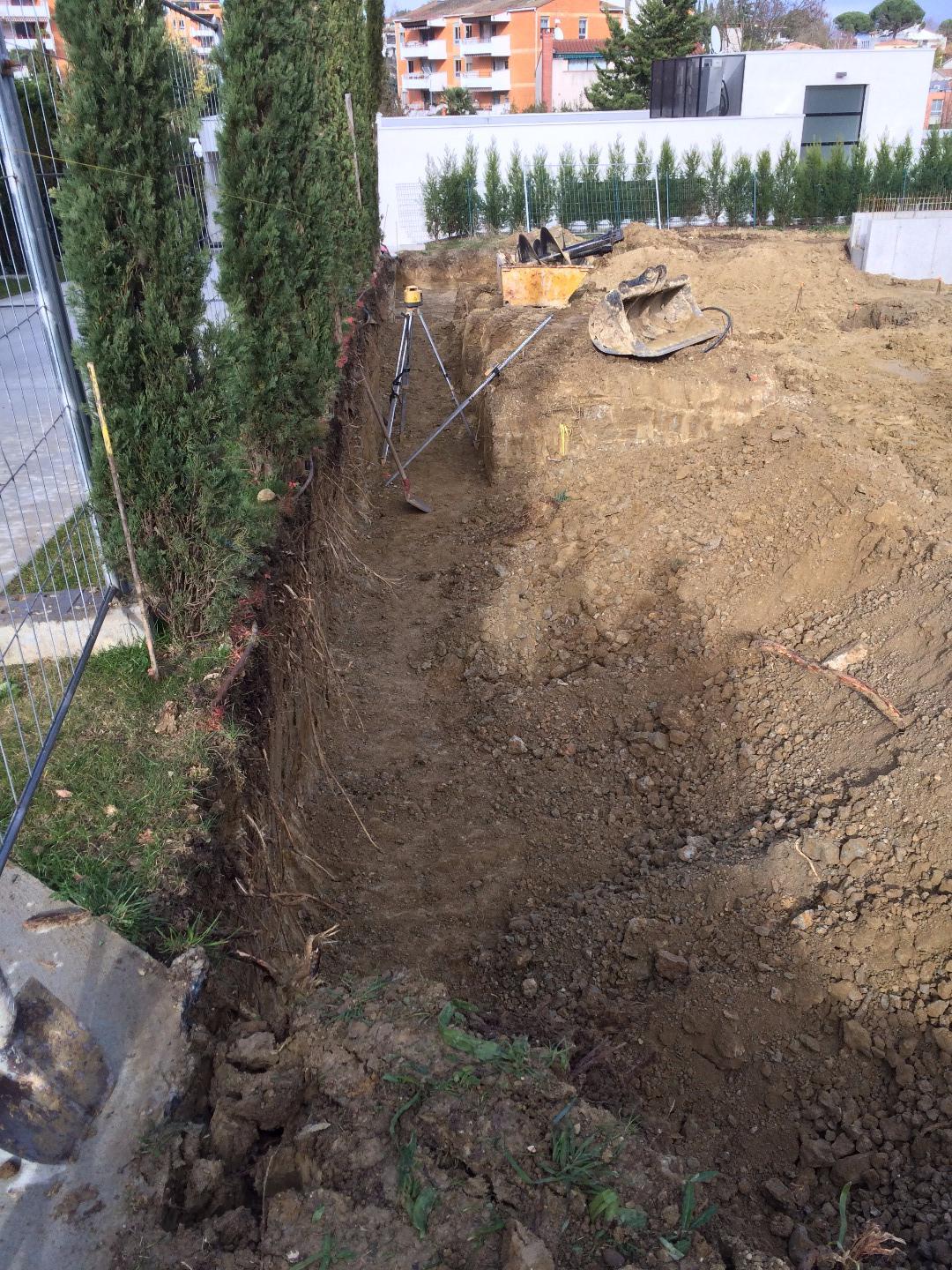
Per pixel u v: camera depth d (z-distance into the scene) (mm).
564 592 8031
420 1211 2510
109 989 3012
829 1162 3789
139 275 4289
